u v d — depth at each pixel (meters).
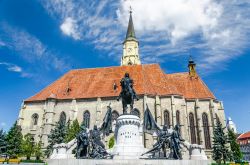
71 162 18.27
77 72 68.38
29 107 60.12
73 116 56.72
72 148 33.72
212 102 58.03
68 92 61.22
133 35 92.44
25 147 49.66
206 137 55.94
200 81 65.00
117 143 23.16
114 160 18.05
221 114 58.91
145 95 54.09
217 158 46.66
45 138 54.25
